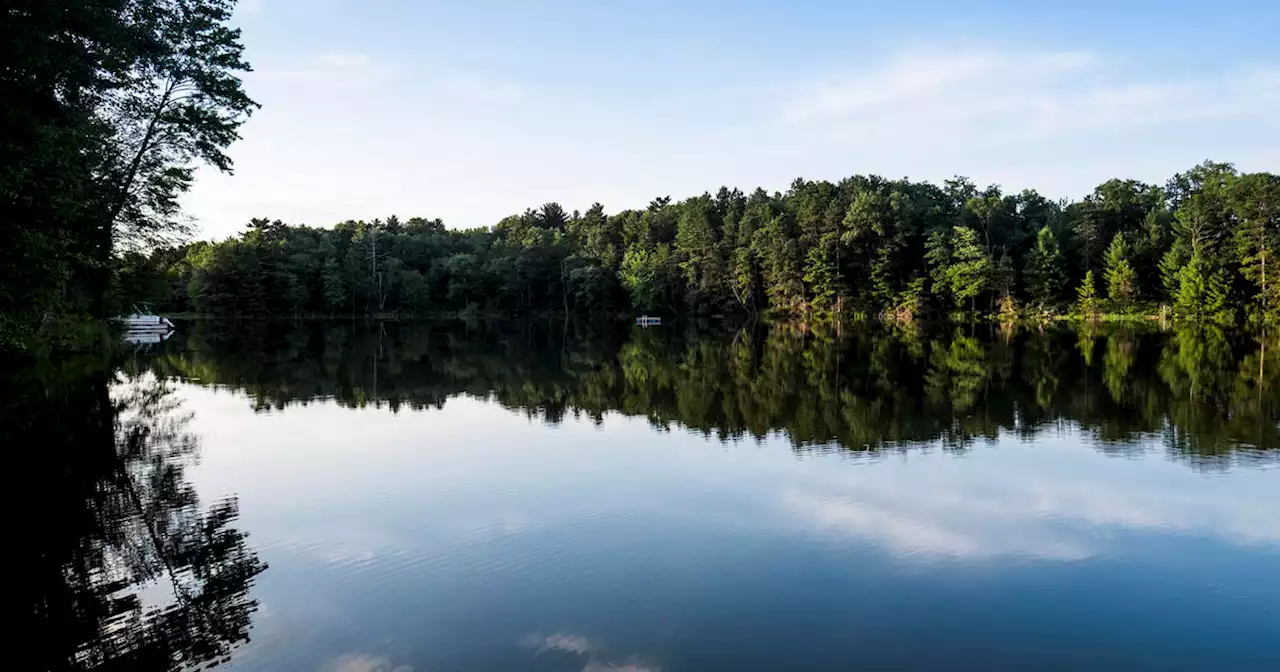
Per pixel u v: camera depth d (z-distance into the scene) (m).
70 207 16.19
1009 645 8.30
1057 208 96.12
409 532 12.10
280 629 8.76
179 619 9.02
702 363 40.69
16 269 16.75
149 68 24.64
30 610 9.37
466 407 25.41
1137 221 86.94
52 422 22.06
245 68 26.95
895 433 19.78
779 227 90.50
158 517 13.02
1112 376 30.72
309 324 94.31
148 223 27.88
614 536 11.80
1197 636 8.50
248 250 96.88
